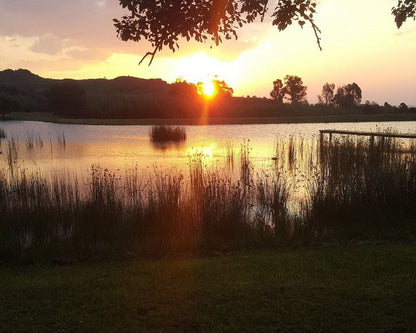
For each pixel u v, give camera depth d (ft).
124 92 413.18
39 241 26.68
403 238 25.94
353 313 14.03
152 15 13.46
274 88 336.49
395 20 20.31
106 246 25.84
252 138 118.01
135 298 15.64
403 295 15.34
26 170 59.16
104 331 13.15
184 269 19.35
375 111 256.52
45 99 322.75
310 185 41.52
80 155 81.46
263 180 47.67
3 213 29.89
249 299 15.30
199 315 14.08
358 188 31.94
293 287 16.38
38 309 14.89
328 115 246.88
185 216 28.09
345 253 21.53
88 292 16.40
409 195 31.60
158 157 77.41
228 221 28.12
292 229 28.94
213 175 42.27
